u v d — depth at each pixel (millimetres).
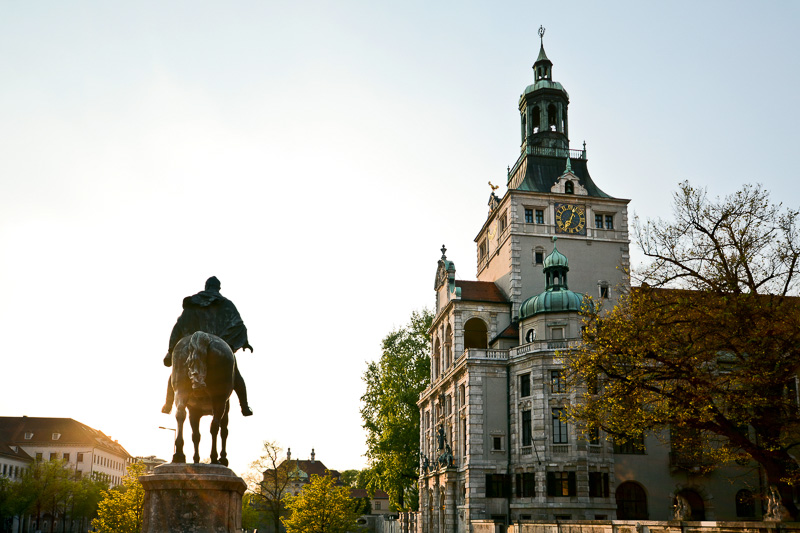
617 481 56625
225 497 9875
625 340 28391
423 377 81375
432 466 70812
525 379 59969
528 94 75062
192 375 10023
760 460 27578
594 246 69312
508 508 59062
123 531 44469
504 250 70375
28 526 110750
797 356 26516
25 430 136875
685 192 30547
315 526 53688
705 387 27391
